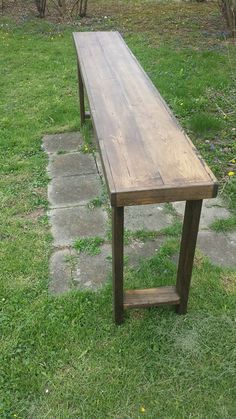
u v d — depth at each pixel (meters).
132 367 1.90
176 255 2.49
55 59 5.56
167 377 1.86
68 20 7.34
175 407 1.75
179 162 1.75
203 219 2.77
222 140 3.61
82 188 3.09
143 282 2.31
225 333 2.03
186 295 2.06
